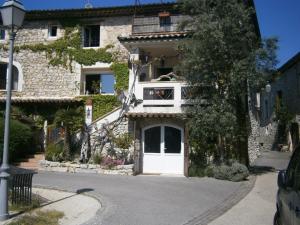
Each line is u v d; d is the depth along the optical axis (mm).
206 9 14305
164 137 16125
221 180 13633
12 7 8266
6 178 7980
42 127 20172
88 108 18828
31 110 20656
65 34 20859
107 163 15539
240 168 13430
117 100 18531
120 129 16938
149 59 18938
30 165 17047
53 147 17172
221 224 7570
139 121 16359
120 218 7938
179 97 15977
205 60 13711
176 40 16172
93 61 20297
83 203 9578
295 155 5340
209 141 15484
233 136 14555
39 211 8555
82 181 13016
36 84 20984
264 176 14195
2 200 7887
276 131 29109
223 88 14336
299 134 25562
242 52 13859
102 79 20484
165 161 15977
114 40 20188
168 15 17891
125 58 19922
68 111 17734
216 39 13227
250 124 18703
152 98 16375
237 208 9016
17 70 21297
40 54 21141
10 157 17312
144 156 16266
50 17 20969
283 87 28844
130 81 16828
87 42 20875
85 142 16875
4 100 20188
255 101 22250
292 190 4797
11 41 8453
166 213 8438
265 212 8609
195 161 15578
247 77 13438
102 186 11984
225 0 13852
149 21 18141
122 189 11469
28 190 9219
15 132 17469
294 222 4445
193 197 10305
